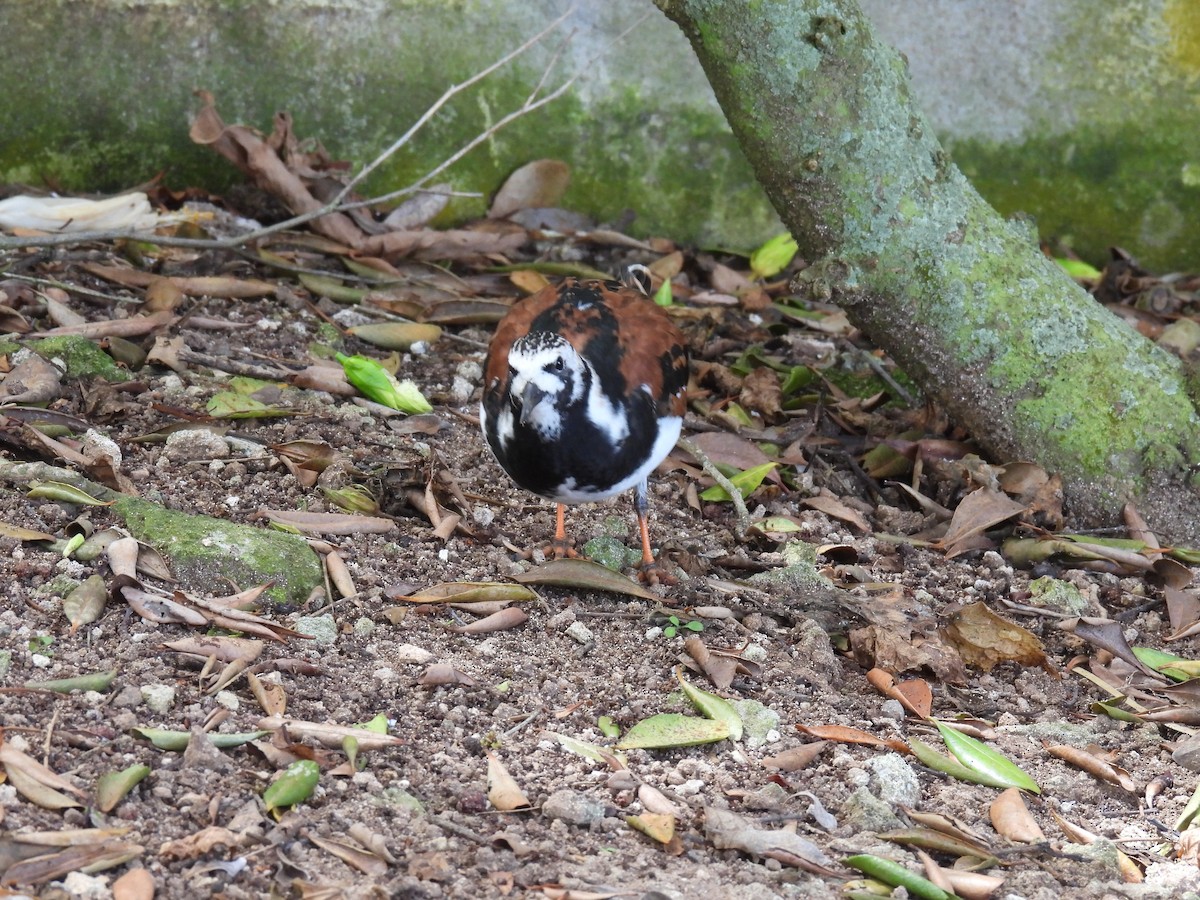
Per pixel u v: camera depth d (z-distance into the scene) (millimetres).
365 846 5641
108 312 10586
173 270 11445
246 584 7449
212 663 6695
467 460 9727
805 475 10203
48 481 7938
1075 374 9758
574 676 7363
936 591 8906
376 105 12594
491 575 8219
